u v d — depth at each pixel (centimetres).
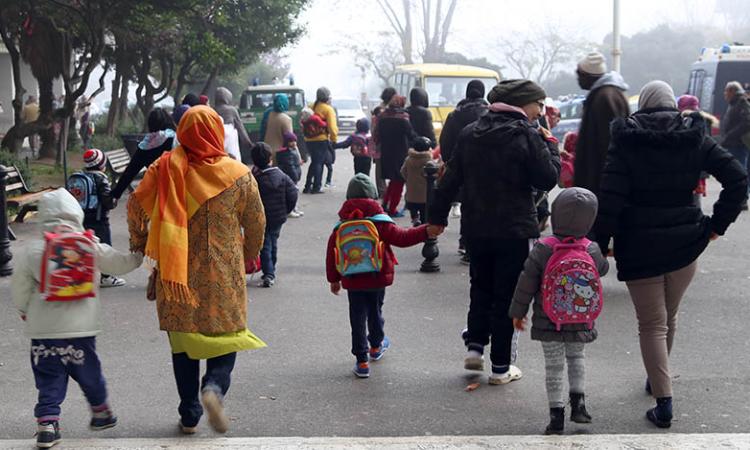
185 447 484
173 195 484
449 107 2253
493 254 617
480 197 603
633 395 616
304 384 644
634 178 552
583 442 493
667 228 548
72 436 539
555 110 1048
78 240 498
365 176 659
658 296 552
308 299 911
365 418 575
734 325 798
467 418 574
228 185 497
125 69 2833
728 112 1608
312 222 1424
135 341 757
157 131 912
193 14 2359
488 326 635
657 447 486
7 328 797
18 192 1410
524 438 500
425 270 1040
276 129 1653
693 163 551
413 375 664
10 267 1005
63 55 2005
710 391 623
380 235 648
